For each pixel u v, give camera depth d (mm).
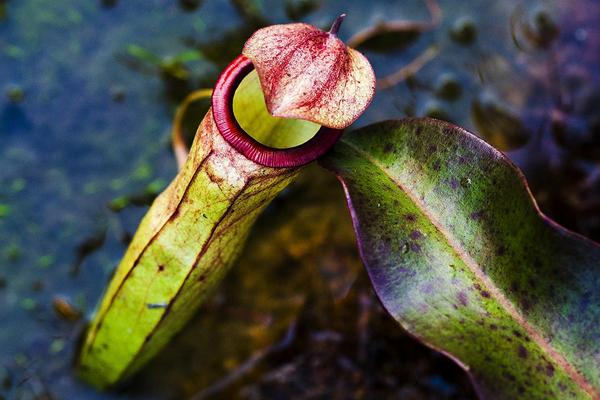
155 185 557
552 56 589
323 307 553
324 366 545
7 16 567
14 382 541
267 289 556
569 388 405
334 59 388
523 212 409
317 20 583
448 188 416
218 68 571
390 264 408
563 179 569
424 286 410
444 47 588
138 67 567
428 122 417
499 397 400
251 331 551
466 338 406
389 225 411
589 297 409
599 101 580
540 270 413
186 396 544
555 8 598
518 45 591
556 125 578
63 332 546
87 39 569
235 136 397
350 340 547
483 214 413
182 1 578
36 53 565
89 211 555
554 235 408
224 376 546
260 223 562
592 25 591
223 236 429
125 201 556
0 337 543
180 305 460
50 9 571
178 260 436
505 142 575
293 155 400
